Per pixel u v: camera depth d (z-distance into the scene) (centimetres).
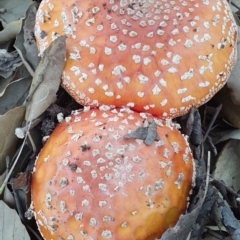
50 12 20
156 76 19
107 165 17
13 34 24
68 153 18
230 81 22
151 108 19
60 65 19
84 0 20
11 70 23
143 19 19
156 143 18
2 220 19
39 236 21
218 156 22
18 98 23
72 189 17
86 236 17
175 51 19
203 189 18
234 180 22
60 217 17
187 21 19
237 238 18
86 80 19
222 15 20
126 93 19
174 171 18
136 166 17
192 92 19
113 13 19
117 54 19
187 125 21
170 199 18
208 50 19
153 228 17
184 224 17
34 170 19
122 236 17
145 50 19
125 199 17
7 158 21
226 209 19
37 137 21
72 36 19
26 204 20
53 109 21
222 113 23
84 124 19
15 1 26
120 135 18
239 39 23
